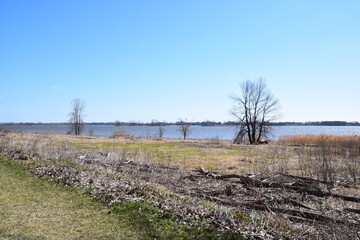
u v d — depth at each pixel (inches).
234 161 872.9
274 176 541.3
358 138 1317.7
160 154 1039.0
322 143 941.2
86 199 345.7
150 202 317.7
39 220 279.7
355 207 394.6
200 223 265.6
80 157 676.7
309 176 617.0
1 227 258.4
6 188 382.3
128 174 536.7
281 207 365.1
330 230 264.4
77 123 2728.8
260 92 2188.7
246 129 2116.1
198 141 1991.9
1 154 610.5
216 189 476.1
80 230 260.8
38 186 397.4
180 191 447.5
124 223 278.2
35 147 670.5
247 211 339.9
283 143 1685.5
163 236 250.1
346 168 665.0
